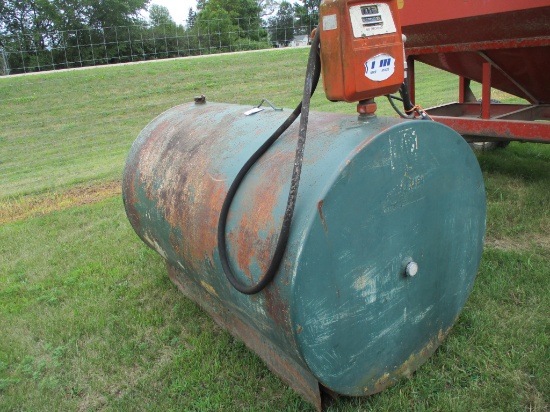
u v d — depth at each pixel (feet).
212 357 11.22
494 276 13.07
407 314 8.96
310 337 7.52
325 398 9.45
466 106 24.43
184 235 9.96
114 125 45.78
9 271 16.55
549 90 20.56
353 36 7.10
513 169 20.88
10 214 23.40
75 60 122.62
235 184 8.43
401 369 9.47
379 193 7.70
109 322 13.05
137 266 16.15
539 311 11.58
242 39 121.39
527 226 15.78
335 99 7.59
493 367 10.03
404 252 8.40
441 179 8.62
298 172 7.05
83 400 10.55
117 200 23.59
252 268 7.84
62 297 14.61
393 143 7.70
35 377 11.21
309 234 7.02
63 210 22.98
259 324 8.48
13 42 118.73
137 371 11.20
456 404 9.16
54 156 36.73
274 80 59.57
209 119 11.61
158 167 11.32
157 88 57.57
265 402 9.72
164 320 12.89
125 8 149.38
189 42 117.70
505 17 15.98
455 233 9.29
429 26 18.66
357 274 7.77
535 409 8.98
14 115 49.44
